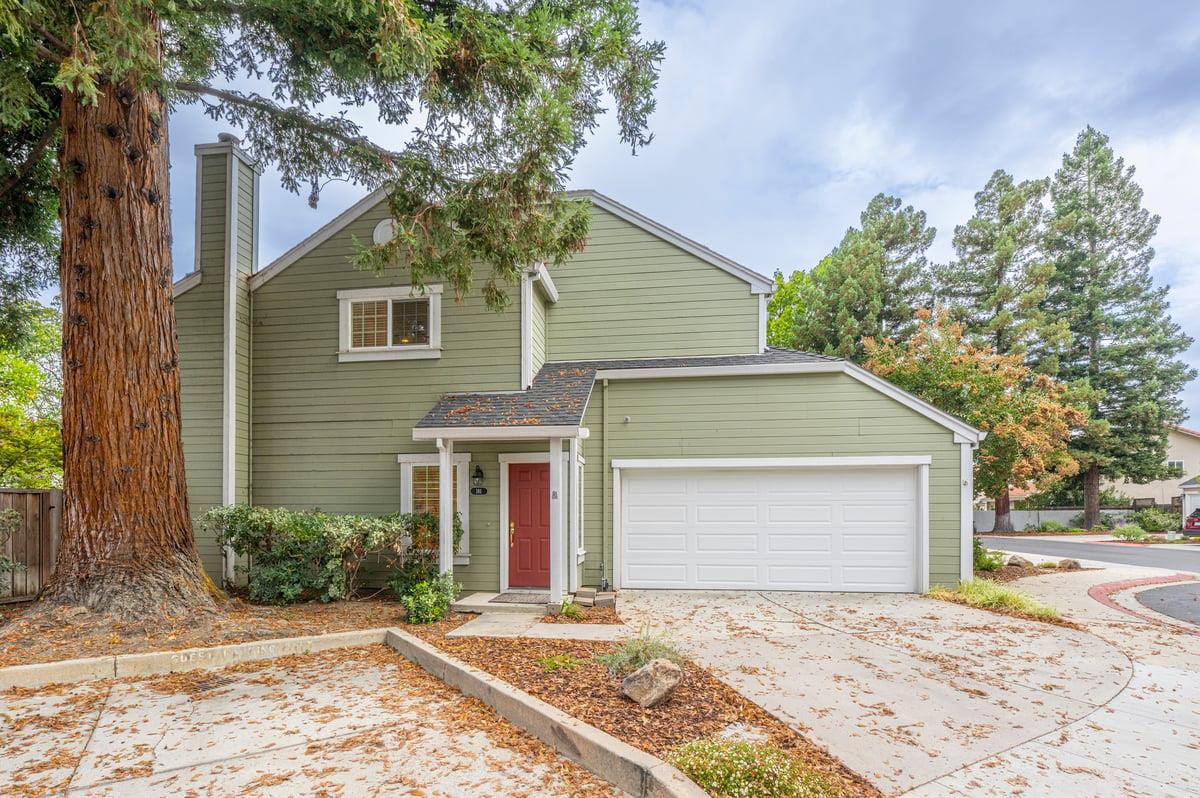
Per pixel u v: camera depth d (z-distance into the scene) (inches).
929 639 271.0
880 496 394.0
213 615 275.3
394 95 339.0
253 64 330.3
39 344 728.3
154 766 145.3
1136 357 1190.9
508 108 318.3
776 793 124.6
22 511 355.6
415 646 236.8
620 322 457.7
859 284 1106.7
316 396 417.1
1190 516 1019.3
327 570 353.1
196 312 407.8
